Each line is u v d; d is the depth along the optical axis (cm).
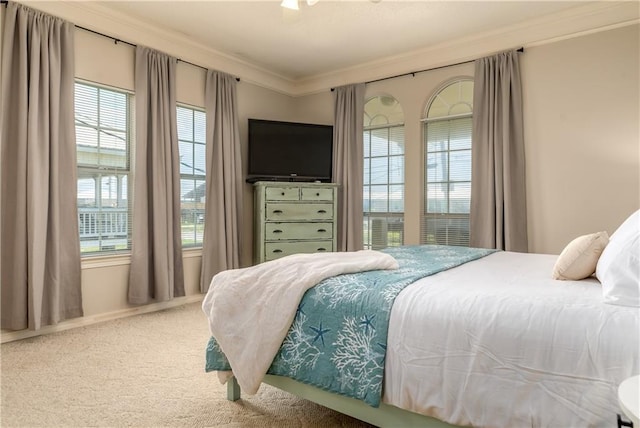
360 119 470
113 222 354
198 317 348
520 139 368
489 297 134
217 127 427
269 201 436
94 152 341
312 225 454
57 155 301
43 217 292
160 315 354
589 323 113
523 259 246
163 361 245
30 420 175
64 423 173
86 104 335
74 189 314
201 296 418
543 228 363
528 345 117
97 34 335
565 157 352
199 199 423
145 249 357
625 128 327
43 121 293
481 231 390
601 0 323
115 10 335
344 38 395
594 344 109
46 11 300
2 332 281
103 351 262
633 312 115
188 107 411
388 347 140
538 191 365
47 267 298
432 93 429
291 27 370
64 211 310
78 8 317
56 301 298
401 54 434
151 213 365
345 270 178
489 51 387
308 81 517
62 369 232
